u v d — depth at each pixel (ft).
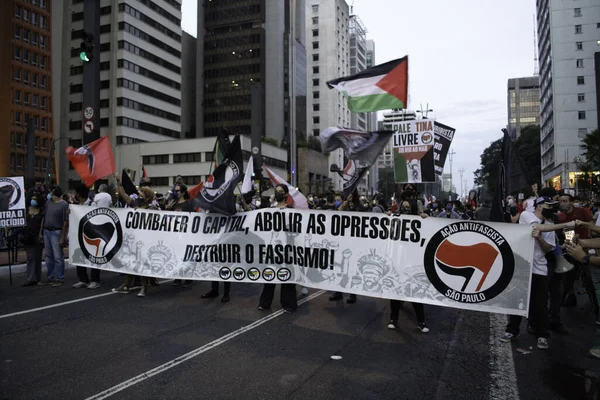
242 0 292.81
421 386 13.89
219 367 15.08
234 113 293.64
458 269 19.21
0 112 180.34
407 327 20.88
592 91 224.12
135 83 233.76
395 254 20.53
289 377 14.34
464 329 20.74
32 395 12.74
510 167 22.59
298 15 296.51
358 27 439.22
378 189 366.43
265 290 23.48
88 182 28.81
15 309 22.82
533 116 493.77
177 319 21.16
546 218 18.89
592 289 22.99
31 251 29.35
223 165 24.49
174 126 261.65
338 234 21.91
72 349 16.70
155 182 221.05
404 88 25.54
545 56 258.98
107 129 229.25
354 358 16.30
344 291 21.58
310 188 259.19
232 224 24.47
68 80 246.88
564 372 15.29
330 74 345.72
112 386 13.41
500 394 13.42
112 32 228.43
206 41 302.66
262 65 288.92
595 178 123.34
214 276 24.72
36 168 225.35
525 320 23.22
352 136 24.49
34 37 226.17
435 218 19.88
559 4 230.48
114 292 27.37
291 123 61.93
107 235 27.27
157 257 25.95
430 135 36.19
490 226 18.74
